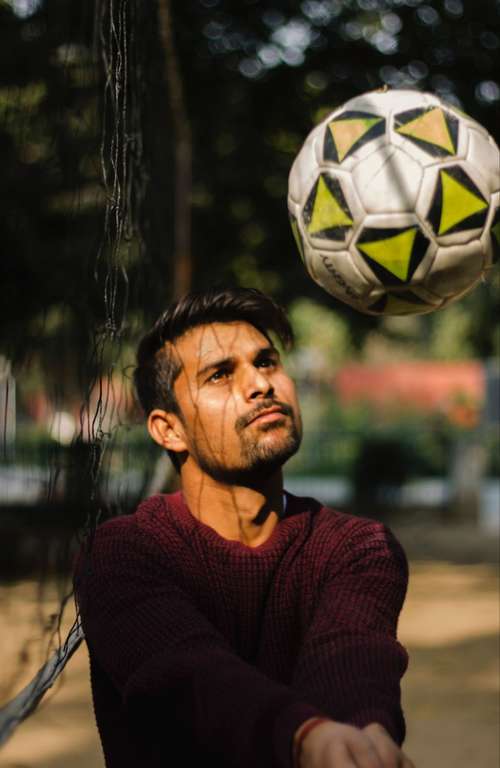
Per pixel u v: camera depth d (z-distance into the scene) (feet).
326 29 35.86
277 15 35.63
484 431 74.69
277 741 4.56
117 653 5.58
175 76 15.78
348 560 6.27
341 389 99.76
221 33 35.70
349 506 56.03
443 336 106.11
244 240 40.93
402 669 5.53
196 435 6.36
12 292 27.48
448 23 35.01
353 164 7.31
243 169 38.88
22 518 30.53
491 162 7.39
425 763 14.93
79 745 15.84
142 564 6.09
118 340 8.26
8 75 23.22
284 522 6.40
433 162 7.21
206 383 6.38
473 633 24.64
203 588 6.19
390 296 7.57
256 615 6.25
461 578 33.83
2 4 23.43
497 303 50.11
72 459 7.41
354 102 7.62
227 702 4.89
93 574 6.09
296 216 7.76
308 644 5.67
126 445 10.85
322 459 70.18
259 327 6.62
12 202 28.45
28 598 24.13
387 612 6.06
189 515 6.35
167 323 6.56
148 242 10.61
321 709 5.12
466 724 17.10
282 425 6.33
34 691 5.70
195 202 38.37
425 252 7.27
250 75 36.76
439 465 62.85
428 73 35.86
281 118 37.96
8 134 25.14
